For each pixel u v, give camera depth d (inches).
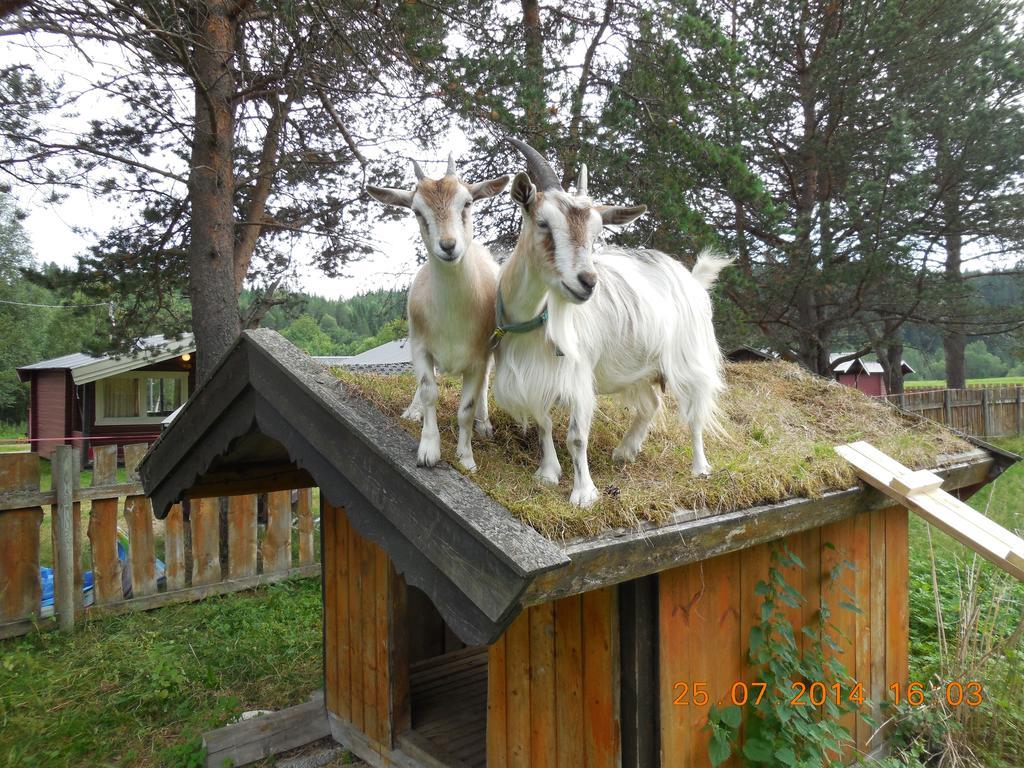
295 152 299.7
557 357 93.0
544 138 272.5
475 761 135.6
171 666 196.1
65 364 660.1
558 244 83.1
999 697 154.3
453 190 89.0
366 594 153.2
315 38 243.0
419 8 262.2
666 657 100.3
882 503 133.4
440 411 121.9
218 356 265.4
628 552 82.4
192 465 131.9
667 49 305.4
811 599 130.8
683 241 289.4
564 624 103.8
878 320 410.6
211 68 261.6
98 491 237.8
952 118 382.9
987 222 397.7
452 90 247.4
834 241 359.6
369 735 153.9
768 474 111.3
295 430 103.7
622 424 131.5
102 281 306.3
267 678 197.0
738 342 366.9
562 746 105.0
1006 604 194.7
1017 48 388.8
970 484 164.1
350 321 1740.9
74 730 166.9
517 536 72.7
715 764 102.1
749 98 379.6
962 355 698.2
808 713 123.9
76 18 181.5
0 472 217.8
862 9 373.1
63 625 225.8
